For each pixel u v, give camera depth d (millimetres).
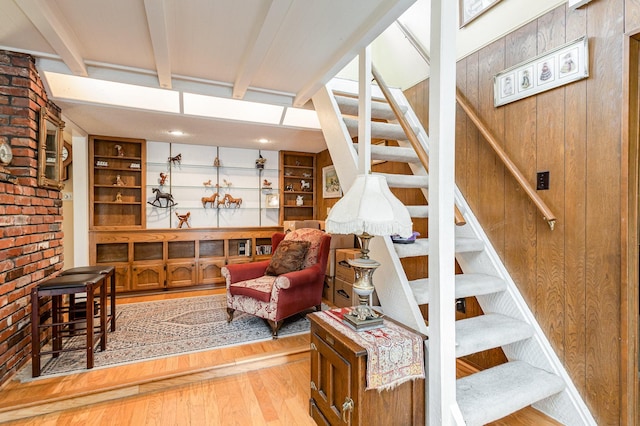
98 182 4328
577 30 1696
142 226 4422
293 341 2688
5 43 2076
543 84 1860
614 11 1537
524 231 1994
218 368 2217
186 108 3084
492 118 2201
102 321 2484
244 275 3236
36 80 2340
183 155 4773
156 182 4625
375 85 3037
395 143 3207
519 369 1847
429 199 1501
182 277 4449
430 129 1488
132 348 2508
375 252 2020
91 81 2551
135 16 1783
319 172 5285
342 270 3490
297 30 1915
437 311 1447
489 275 2172
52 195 2672
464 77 2428
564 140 1765
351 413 1410
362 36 1882
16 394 1863
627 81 1490
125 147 4477
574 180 1720
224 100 2984
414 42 2770
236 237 4781
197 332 2869
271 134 4062
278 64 2363
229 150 5035
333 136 2502
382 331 1590
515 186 2049
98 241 4039
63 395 1850
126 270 4152
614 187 1548
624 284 1514
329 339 1597
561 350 1783
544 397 1670
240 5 1693
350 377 1415
